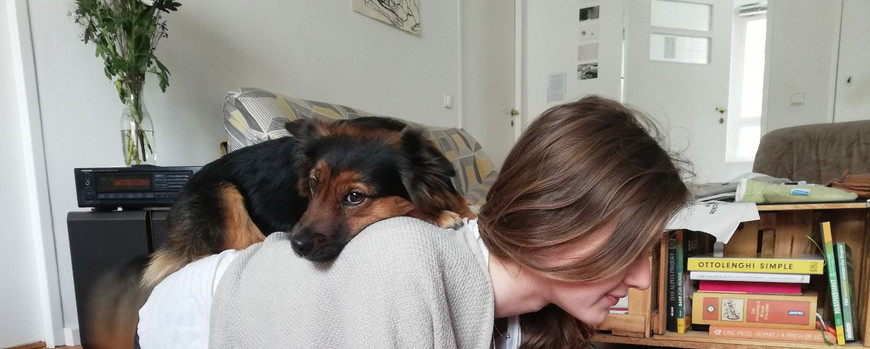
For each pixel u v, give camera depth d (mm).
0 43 1682
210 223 1236
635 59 5078
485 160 3031
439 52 4012
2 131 1698
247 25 2375
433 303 615
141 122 1709
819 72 4211
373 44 3238
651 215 667
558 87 5457
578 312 783
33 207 1762
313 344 668
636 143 709
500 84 5164
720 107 5246
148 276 1231
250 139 1591
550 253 684
